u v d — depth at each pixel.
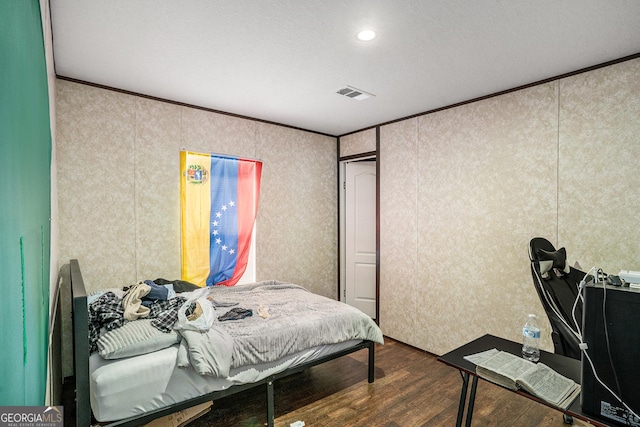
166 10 1.78
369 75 2.62
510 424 2.22
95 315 2.04
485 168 3.05
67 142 2.70
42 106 0.94
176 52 2.25
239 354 2.07
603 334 1.16
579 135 2.49
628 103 2.26
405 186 3.75
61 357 2.64
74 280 1.99
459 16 1.83
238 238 3.65
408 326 3.70
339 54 2.28
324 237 4.54
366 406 2.46
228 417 2.32
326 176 4.56
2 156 0.35
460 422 1.67
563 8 1.75
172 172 3.23
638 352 1.08
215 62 2.41
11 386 0.40
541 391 1.34
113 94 2.91
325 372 3.01
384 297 3.97
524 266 2.79
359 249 4.60
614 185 2.32
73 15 1.81
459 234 3.24
